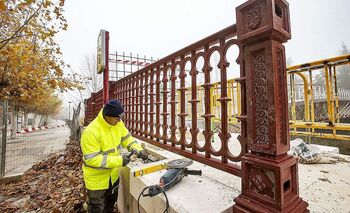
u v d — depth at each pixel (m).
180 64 2.54
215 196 1.75
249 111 1.42
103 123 2.69
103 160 2.49
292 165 1.35
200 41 2.14
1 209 4.11
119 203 3.30
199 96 7.11
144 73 3.78
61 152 10.37
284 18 1.37
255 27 1.34
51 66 9.92
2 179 5.83
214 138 5.09
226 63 1.83
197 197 1.73
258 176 1.34
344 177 2.26
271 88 1.27
